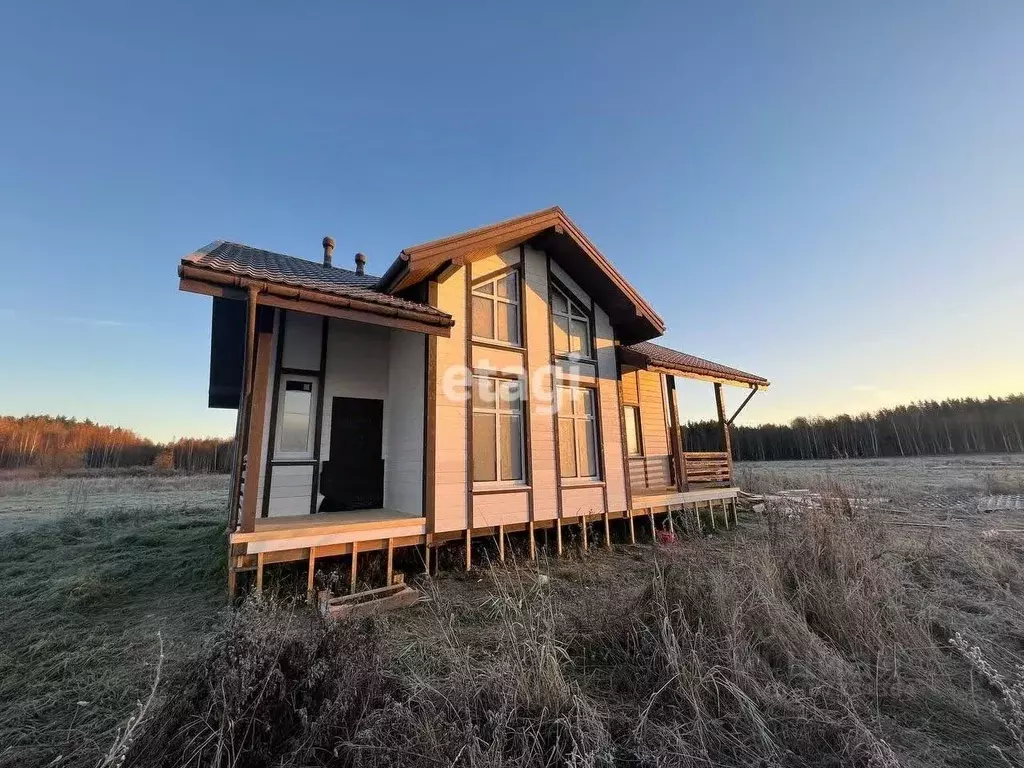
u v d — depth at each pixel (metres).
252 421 5.12
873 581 4.52
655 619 3.66
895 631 3.88
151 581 6.24
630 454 11.47
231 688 2.27
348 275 9.73
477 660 3.54
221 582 5.97
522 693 2.79
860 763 2.45
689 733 2.60
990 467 25.92
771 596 3.91
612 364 9.51
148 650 3.93
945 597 5.05
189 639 4.14
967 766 2.55
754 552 5.11
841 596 4.23
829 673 3.20
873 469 26.75
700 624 3.44
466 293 7.41
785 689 3.02
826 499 6.74
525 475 7.61
